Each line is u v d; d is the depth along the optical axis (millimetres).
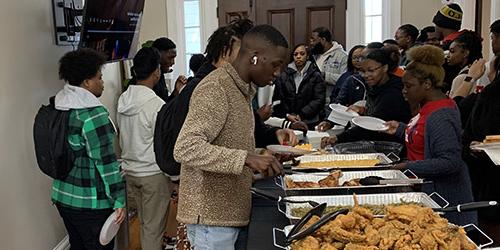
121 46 3611
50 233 3057
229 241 1618
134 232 3852
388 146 2545
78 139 2283
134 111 3043
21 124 2709
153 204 3172
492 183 2514
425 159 1946
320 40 4789
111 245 2662
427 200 1645
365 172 2053
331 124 3227
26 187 2762
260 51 1505
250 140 1616
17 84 2672
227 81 1515
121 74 4406
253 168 1402
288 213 1589
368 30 5414
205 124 1438
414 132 2104
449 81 3637
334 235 1280
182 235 2377
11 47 2613
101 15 3078
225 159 1392
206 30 5898
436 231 1230
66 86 2369
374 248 1220
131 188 3215
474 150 2209
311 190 1814
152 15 5891
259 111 2871
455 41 3568
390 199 1706
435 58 1966
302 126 3094
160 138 2123
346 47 5477
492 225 2438
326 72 4770
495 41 3068
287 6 5633
